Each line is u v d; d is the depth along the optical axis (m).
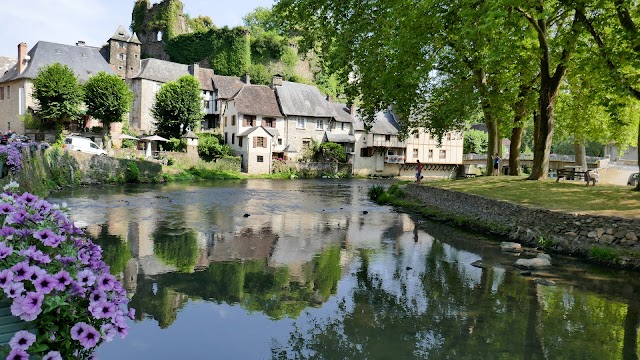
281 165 56.03
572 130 29.97
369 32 20.05
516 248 14.16
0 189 12.77
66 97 42.94
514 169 26.84
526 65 21.78
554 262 12.72
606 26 17.67
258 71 80.25
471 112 22.94
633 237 12.77
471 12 15.48
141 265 11.22
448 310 8.66
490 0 14.56
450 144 66.69
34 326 3.56
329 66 21.95
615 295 9.76
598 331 7.77
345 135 63.19
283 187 39.00
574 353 6.90
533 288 10.16
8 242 3.78
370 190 33.50
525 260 12.28
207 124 68.50
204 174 47.28
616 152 70.25
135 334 7.21
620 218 13.30
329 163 59.16
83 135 47.19
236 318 8.02
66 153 30.64
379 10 19.53
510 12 16.45
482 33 16.56
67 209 4.68
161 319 7.85
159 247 13.27
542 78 21.19
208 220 18.61
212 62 80.38
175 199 26.02
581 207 15.92
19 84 51.66
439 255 13.40
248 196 29.53
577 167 25.98
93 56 59.19
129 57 69.00
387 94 22.03
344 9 20.34
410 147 64.94
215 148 52.94
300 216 20.95
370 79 21.62
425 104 26.89
